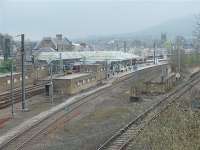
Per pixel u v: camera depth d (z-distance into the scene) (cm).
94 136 2952
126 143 2580
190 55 10094
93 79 6750
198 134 2791
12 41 12244
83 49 16988
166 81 5856
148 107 4194
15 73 6562
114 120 3581
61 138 2977
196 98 4519
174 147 2431
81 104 4681
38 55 9838
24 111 4347
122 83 6981
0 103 4578
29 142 2867
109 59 9612
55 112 4138
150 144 2552
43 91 5884
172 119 3291
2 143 2878
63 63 9594
